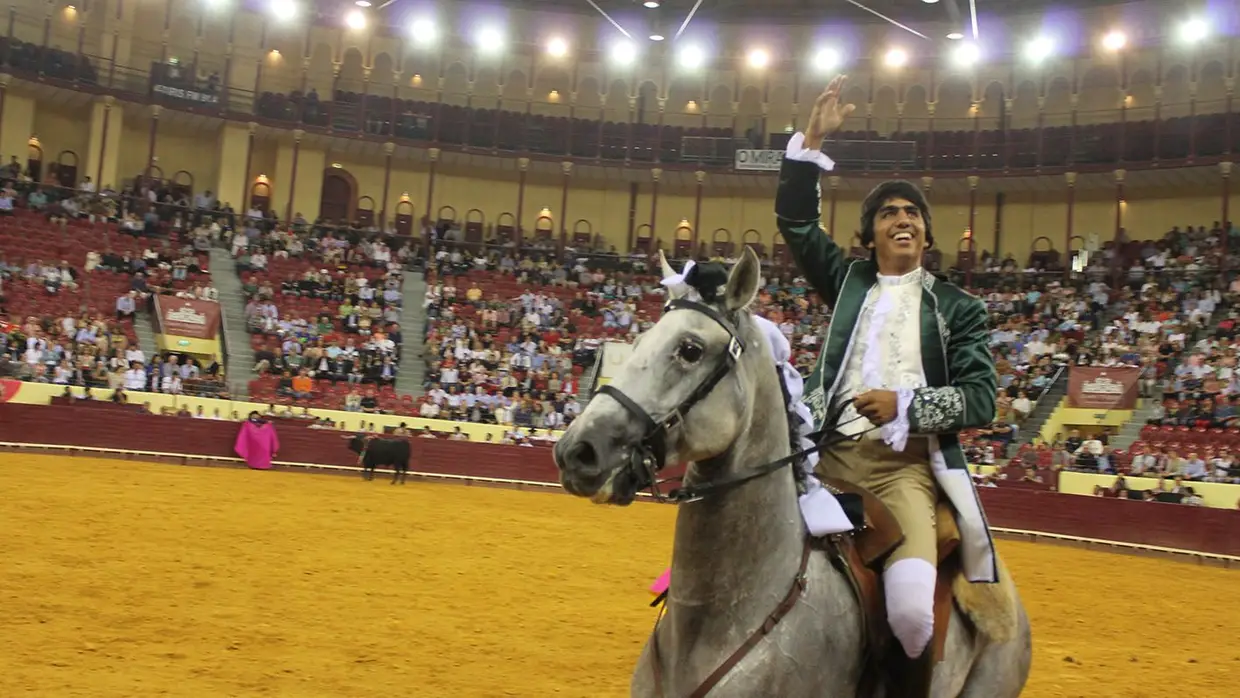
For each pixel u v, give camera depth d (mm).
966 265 37375
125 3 35719
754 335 2664
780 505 2670
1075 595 11508
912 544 2756
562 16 39844
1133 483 21047
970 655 2996
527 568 10312
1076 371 25688
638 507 20766
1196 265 31062
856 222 38062
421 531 12938
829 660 2586
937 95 38094
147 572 8258
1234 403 22812
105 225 30250
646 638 7160
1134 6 35125
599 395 2459
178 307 26938
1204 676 7176
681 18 39625
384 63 39344
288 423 24578
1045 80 36469
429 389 27688
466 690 5465
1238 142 32406
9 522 10562
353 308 30078
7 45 32594
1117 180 33719
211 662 5625
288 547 10422
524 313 31984
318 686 5312
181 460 22938
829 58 38750
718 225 40438
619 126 39031
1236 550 17562
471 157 38875
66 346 24516
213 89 35188
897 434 2754
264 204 37469
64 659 5434
